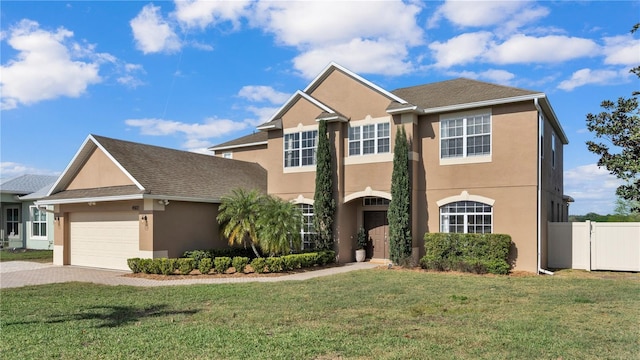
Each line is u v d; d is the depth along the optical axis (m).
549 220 20.14
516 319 9.15
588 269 17.98
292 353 6.85
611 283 14.23
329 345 7.25
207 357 6.68
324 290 12.89
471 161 18.52
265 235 17.91
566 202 29.11
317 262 19.38
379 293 12.33
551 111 18.80
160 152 22.05
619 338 7.63
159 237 18.11
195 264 17.27
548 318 9.23
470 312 9.89
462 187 18.69
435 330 8.24
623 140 9.97
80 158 20.83
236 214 18.81
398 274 16.44
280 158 23.08
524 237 17.16
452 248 17.72
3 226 32.09
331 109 21.48
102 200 18.56
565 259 18.55
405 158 19.06
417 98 21.50
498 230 17.75
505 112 17.83
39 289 13.73
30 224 30.67
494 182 17.94
